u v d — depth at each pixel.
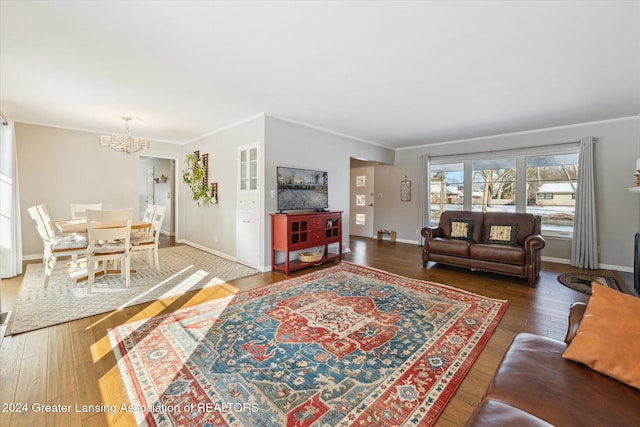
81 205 4.45
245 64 2.53
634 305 1.17
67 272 3.82
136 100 3.45
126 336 2.12
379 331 2.23
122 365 1.77
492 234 4.16
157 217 4.10
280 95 3.29
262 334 2.17
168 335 2.14
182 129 4.93
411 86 3.02
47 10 1.78
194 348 1.97
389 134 5.29
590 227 4.30
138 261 4.54
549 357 1.20
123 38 2.11
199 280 3.55
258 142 4.04
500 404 0.96
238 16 1.86
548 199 4.88
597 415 0.89
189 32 2.04
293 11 1.81
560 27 1.97
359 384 1.61
